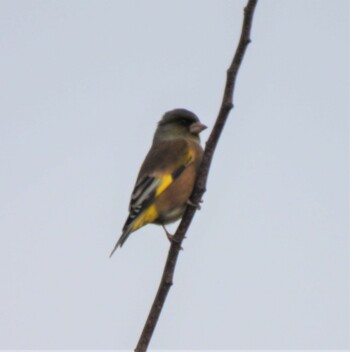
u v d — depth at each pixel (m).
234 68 8.22
